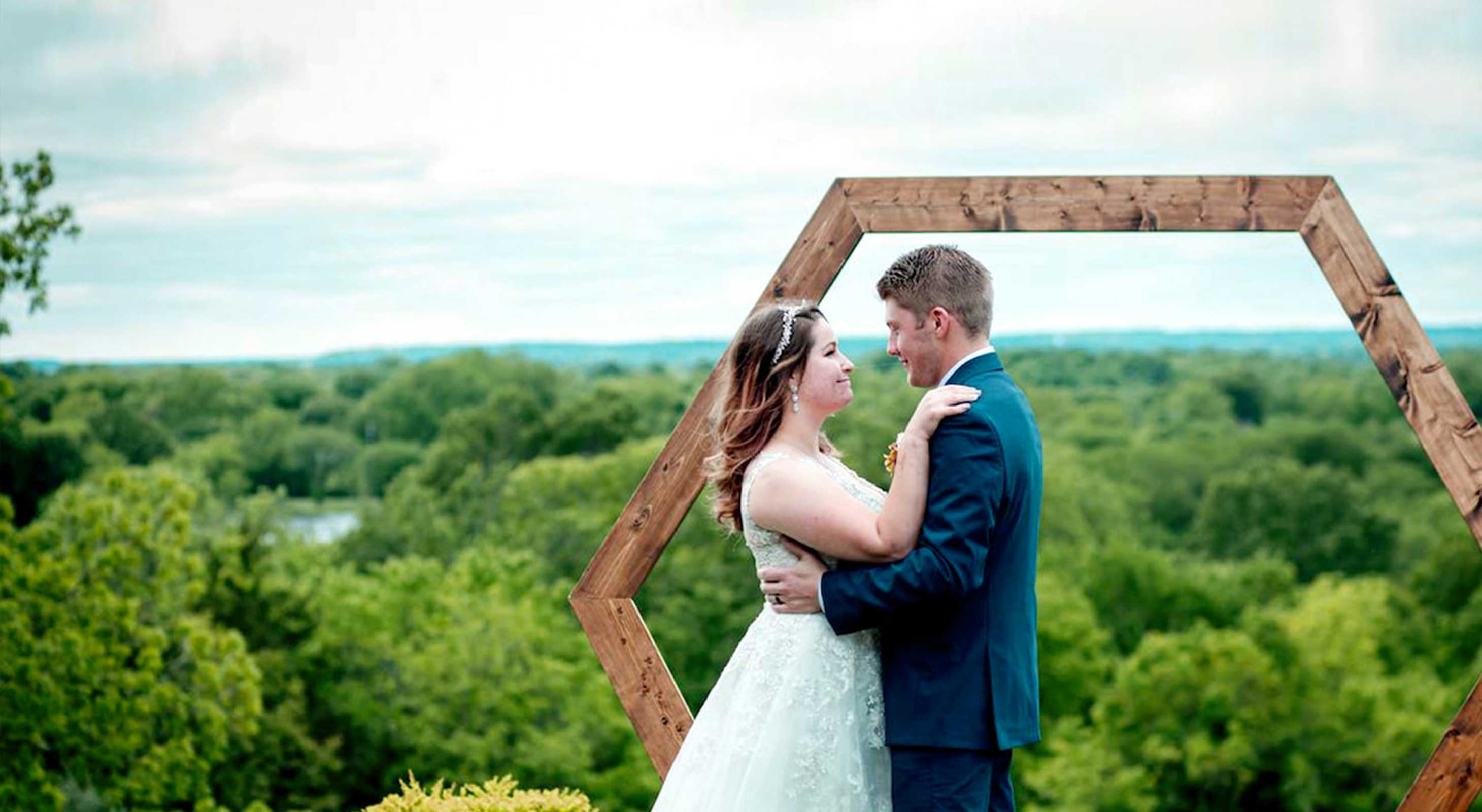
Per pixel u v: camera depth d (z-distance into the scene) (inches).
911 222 145.8
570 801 162.7
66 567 596.7
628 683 150.9
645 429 1433.3
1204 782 941.8
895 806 115.5
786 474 115.6
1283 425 1520.7
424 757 889.5
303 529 1520.7
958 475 111.4
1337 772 946.1
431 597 984.9
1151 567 1136.8
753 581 1029.8
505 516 1211.9
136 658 609.9
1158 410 1769.2
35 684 573.3
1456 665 1078.4
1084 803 933.8
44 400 1515.7
